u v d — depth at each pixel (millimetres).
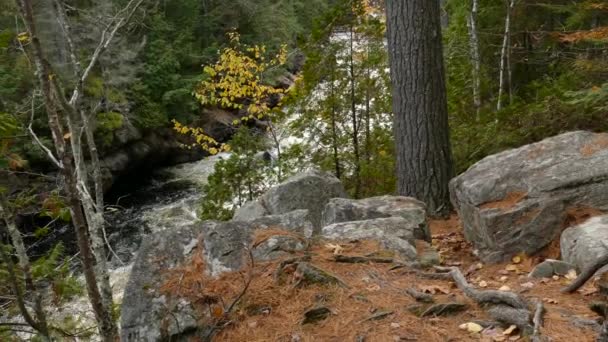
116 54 12320
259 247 4023
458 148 9016
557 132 8094
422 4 7031
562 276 4160
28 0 2498
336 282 3666
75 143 3566
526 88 12305
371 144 9742
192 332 3332
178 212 16141
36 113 13828
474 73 11258
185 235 4039
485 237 5293
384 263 4012
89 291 2799
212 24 26688
